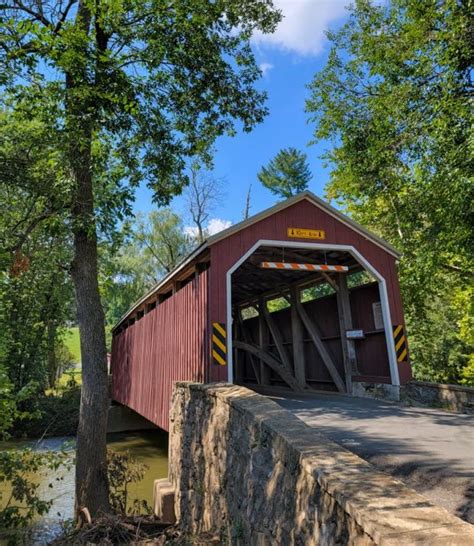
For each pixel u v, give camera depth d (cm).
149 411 960
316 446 245
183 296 770
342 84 1099
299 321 920
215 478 459
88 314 717
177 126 820
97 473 658
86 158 677
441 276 1093
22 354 1524
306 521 223
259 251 747
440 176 713
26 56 569
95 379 701
